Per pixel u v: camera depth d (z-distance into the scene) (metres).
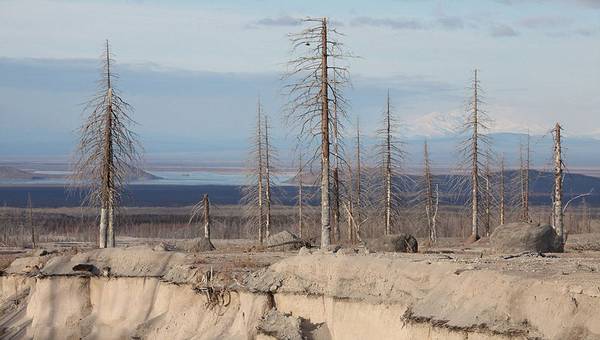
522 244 52.72
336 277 41.19
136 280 55.28
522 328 29.58
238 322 45.56
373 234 90.00
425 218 102.19
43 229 164.50
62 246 115.75
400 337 35.22
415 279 37.22
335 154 53.44
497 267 35.94
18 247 117.38
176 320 49.50
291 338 40.41
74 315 57.31
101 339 54.41
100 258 58.94
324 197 53.19
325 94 52.91
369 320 38.16
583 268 35.28
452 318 32.38
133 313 54.12
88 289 58.00
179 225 167.50
